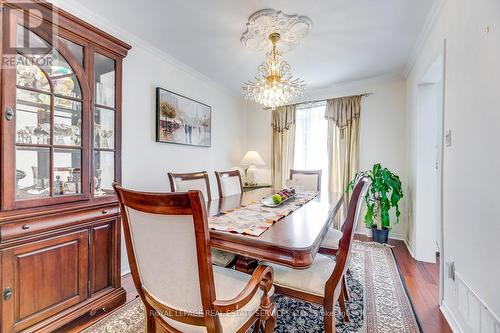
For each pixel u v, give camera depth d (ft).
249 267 4.80
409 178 10.39
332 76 11.29
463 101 4.83
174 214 2.61
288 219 5.33
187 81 10.90
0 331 4.07
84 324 5.29
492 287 3.79
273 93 7.68
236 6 6.31
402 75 11.12
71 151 5.40
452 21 5.41
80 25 5.20
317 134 13.39
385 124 11.72
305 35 7.67
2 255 4.10
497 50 3.64
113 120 6.32
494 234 3.73
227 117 14.16
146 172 8.79
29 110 4.63
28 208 4.41
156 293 3.22
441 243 5.93
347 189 11.63
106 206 5.82
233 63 10.15
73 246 5.17
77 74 5.25
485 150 4.00
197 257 2.66
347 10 6.43
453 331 5.06
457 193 5.09
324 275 4.49
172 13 6.64
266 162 15.21
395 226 11.36
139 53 8.41
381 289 6.75
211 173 12.75
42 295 4.63
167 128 9.60
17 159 4.49
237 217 5.42
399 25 7.13
